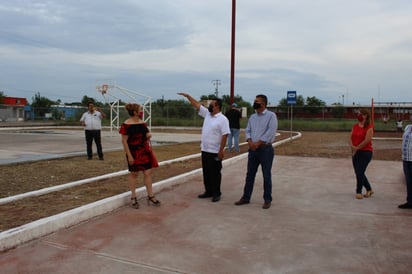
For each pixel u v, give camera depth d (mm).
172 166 10289
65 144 16562
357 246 4480
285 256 4176
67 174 8828
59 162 10766
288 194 7230
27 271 3719
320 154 13773
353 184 8234
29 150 13898
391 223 5391
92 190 7023
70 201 6152
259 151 6270
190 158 11961
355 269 3840
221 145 6512
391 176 9203
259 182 8445
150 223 5316
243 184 8219
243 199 6449
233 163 11367
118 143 17984
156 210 6000
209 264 3955
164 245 4480
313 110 51750
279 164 11195
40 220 4820
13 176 8445
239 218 5605
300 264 3965
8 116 52406
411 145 6059
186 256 4160
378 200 6777
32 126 35344
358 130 6879
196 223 5344
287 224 5332
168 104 48969
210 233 4922
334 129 35562
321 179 8805
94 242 4535
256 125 6262
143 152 6125
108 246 4418
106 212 5816
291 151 14820
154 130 34344
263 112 6219
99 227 5105
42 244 4434
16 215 5312
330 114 51344
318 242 4613
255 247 4445
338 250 4355
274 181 8547
